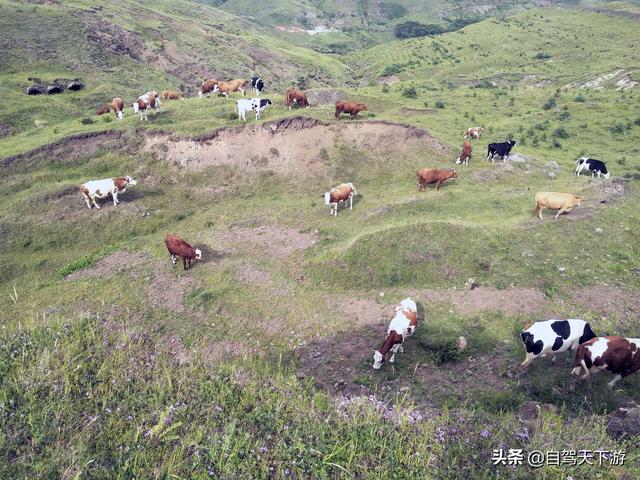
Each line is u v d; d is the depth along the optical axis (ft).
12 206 75.61
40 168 86.63
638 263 52.19
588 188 74.59
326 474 17.94
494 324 43.62
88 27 204.23
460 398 32.89
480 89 209.97
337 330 46.34
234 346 45.70
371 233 60.64
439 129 119.96
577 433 22.39
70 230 73.46
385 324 46.21
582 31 383.24
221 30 394.52
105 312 52.70
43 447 17.35
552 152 107.45
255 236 70.03
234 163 91.71
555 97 173.17
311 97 150.82
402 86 230.89
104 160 90.17
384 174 89.40
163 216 78.95
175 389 21.95
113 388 21.08
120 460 17.15
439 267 54.65
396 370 38.14
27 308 55.01
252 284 56.65
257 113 99.81
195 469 17.48
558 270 50.83
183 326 49.88
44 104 132.05
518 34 395.34
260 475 17.65
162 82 192.95
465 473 18.69
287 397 23.12
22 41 173.58
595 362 32.22
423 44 418.10
